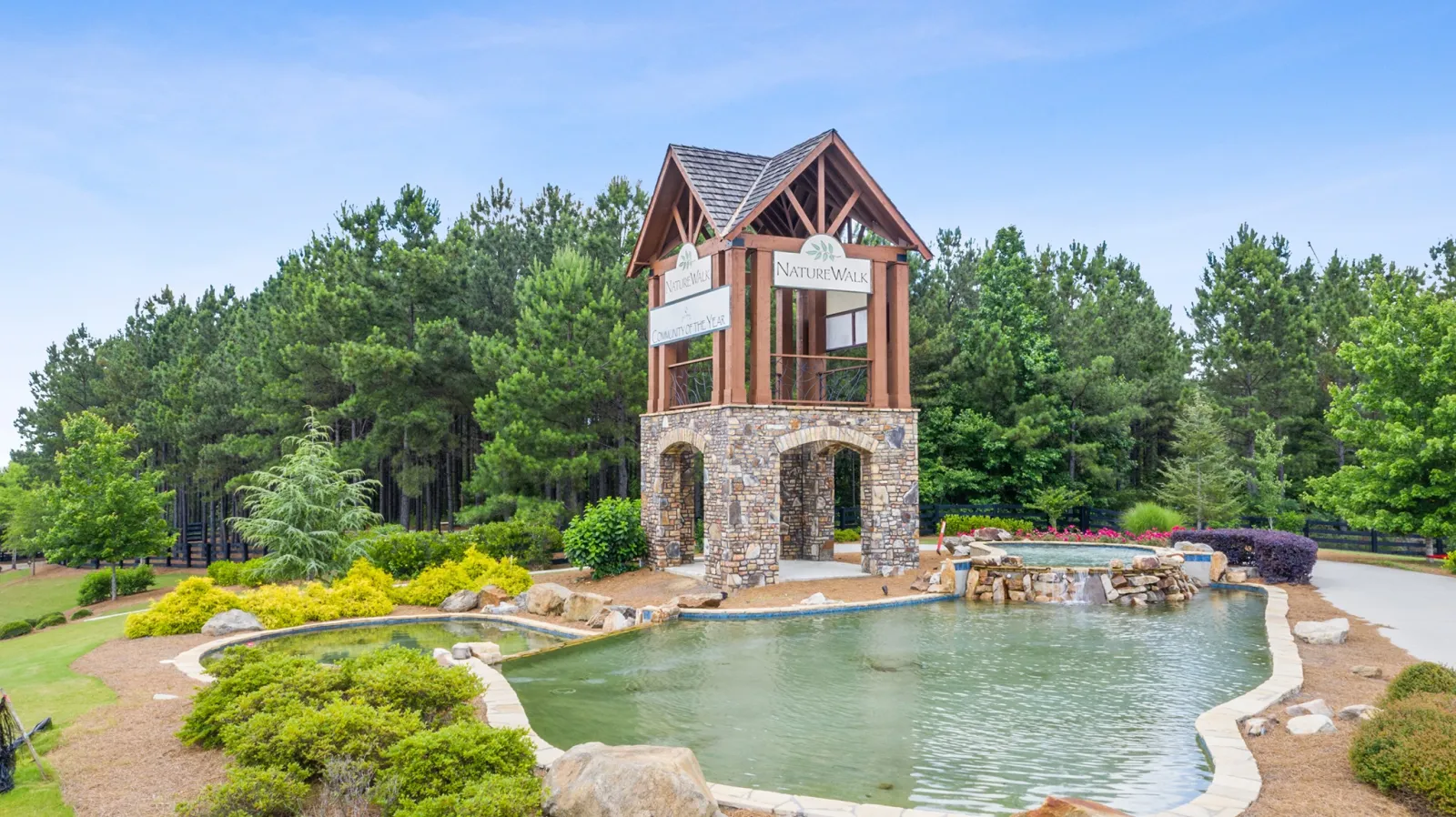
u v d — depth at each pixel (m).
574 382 31.25
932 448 38.47
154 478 33.91
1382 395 25.81
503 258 44.62
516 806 7.36
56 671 14.59
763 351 22.75
